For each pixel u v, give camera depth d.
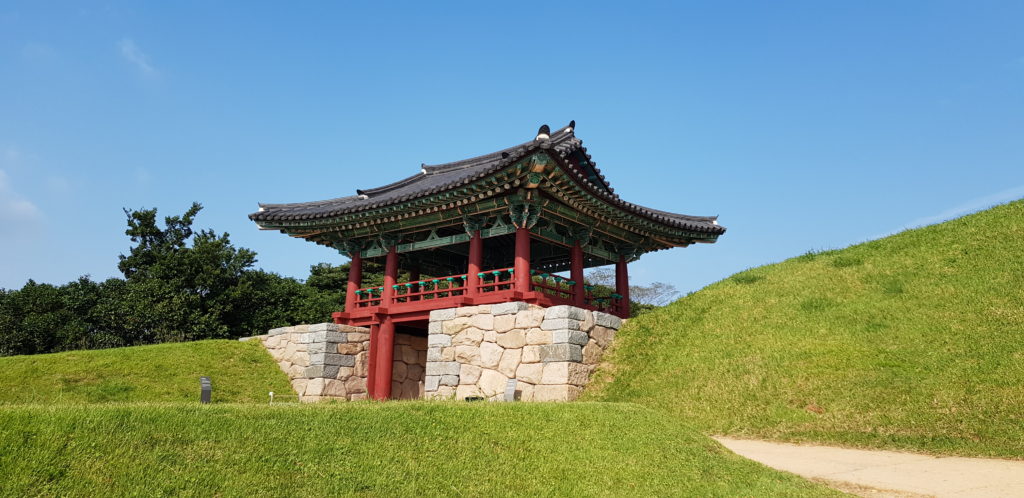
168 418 10.62
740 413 18.16
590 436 13.48
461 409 13.92
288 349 29.05
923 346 18.80
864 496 11.20
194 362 27.00
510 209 25.41
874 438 15.38
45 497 8.23
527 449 12.42
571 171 23.50
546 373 22.12
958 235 25.92
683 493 11.16
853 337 20.48
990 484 11.49
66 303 47.59
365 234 30.52
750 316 23.91
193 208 54.09
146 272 50.44
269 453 10.34
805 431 16.47
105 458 9.20
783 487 11.47
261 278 51.44
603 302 30.25
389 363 28.66
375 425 12.26
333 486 9.77
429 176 40.06
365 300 30.55
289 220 30.27
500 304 24.19
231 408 11.68
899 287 22.97
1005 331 18.17
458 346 24.83
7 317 44.66
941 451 14.13
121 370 24.83
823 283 25.30
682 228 30.70
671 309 26.31
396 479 10.30
